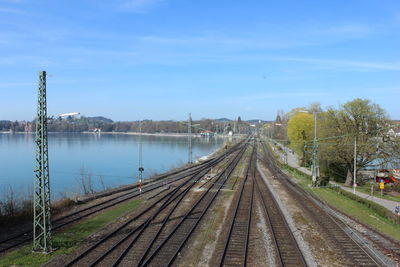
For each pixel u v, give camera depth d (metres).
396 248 20.34
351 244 20.69
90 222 24.86
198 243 20.58
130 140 148.50
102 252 18.70
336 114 46.28
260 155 89.88
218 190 38.97
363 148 42.56
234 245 20.25
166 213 27.72
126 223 24.30
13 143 126.56
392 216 26.69
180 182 45.44
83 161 76.50
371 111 43.41
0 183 50.81
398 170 48.47
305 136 71.69
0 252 18.89
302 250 19.58
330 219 26.34
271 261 17.97
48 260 17.80
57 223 24.44
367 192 40.59
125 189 39.62
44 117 19.09
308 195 37.28
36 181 19.45
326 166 55.16
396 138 42.19
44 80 18.95
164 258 18.06
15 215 25.08
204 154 99.69
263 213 28.27
